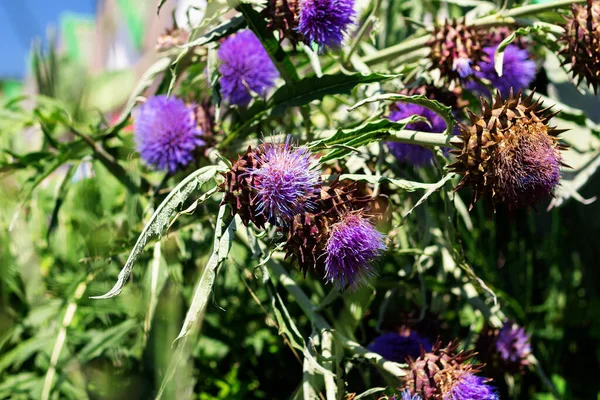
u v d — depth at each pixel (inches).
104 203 36.2
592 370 41.1
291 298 38.1
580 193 41.2
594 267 41.4
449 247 35.2
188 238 37.8
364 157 33.3
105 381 34.9
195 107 34.6
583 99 40.9
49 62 41.1
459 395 29.1
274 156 28.3
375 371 33.8
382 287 35.9
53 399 33.7
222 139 34.7
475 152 28.4
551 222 41.8
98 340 34.2
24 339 37.4
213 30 31.8
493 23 33.4
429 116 32.6
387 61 36.4
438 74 33.5
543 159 28.0
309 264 28.8
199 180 28.1
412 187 28.2
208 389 37.2
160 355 33.4
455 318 39.6
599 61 31.2
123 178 36.6
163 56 37.5
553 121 39.9
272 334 38.4
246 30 34.7
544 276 42.3
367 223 28.4
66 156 35.5
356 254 28.1
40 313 36.4
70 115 37.6
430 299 38.6
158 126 33.8
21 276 37.7
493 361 34.2
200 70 36.6
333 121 38.8
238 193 28.0
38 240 39.8
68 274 38.3
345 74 31.6
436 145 29.4
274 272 33.1
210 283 27.5
